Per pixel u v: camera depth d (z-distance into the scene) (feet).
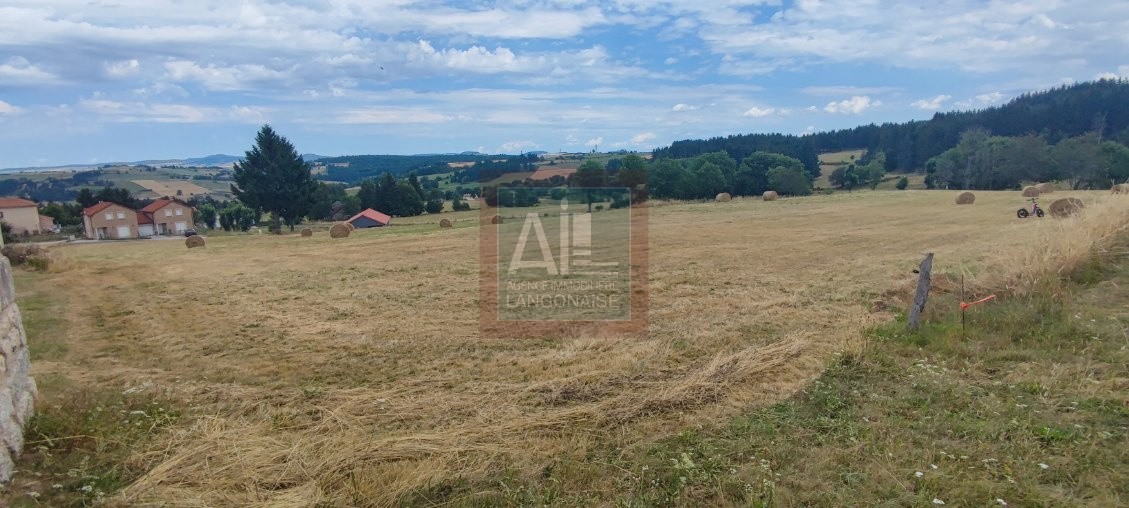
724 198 133.80
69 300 37.01
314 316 31.07
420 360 22.54
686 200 157.48
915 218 76.69
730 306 30.07
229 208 214.07
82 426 14.93
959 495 11.30
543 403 17.48
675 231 68.54
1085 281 26.05
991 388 16.34
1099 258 28.07
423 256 56.39
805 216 86.22
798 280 36.27
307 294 37.63
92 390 19.02
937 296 26.66
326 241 82.02
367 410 17.26
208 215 225.35
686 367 20.45
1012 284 25.90
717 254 49.44
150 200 239.30
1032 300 23.63
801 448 13.52
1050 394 15.52
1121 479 11.47
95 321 30.96
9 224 174.09
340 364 22.27
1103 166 170.09
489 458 13.84
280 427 16.19
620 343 24.14
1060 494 11.10
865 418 14.90
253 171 162.50
